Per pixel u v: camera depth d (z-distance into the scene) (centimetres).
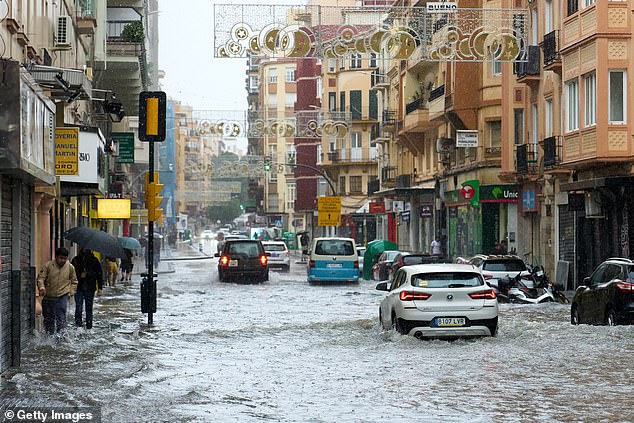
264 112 8706
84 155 3316
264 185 16050
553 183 4888
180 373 1845
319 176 12775
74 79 2719
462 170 6253
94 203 5841
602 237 4297
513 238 5812
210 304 3834
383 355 2111
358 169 10931
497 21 4103
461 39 4100
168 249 11475
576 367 1889
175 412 1405
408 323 2316
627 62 3925
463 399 1521
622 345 2212
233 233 14562
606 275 2658
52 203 3397
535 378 1748
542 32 4847
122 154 6319
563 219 4784
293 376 1795
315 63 12731
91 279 2725
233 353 2200
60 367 1911
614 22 3925
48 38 3434
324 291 4653
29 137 1744
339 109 10800
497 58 4119
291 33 3962
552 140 4516
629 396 1548
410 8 4056
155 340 2480
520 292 3644
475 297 2327
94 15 5244
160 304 3825
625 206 4012
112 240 2756
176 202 18200
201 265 8188
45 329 2422
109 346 2314
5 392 1573
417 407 1450
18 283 1928
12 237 1928
